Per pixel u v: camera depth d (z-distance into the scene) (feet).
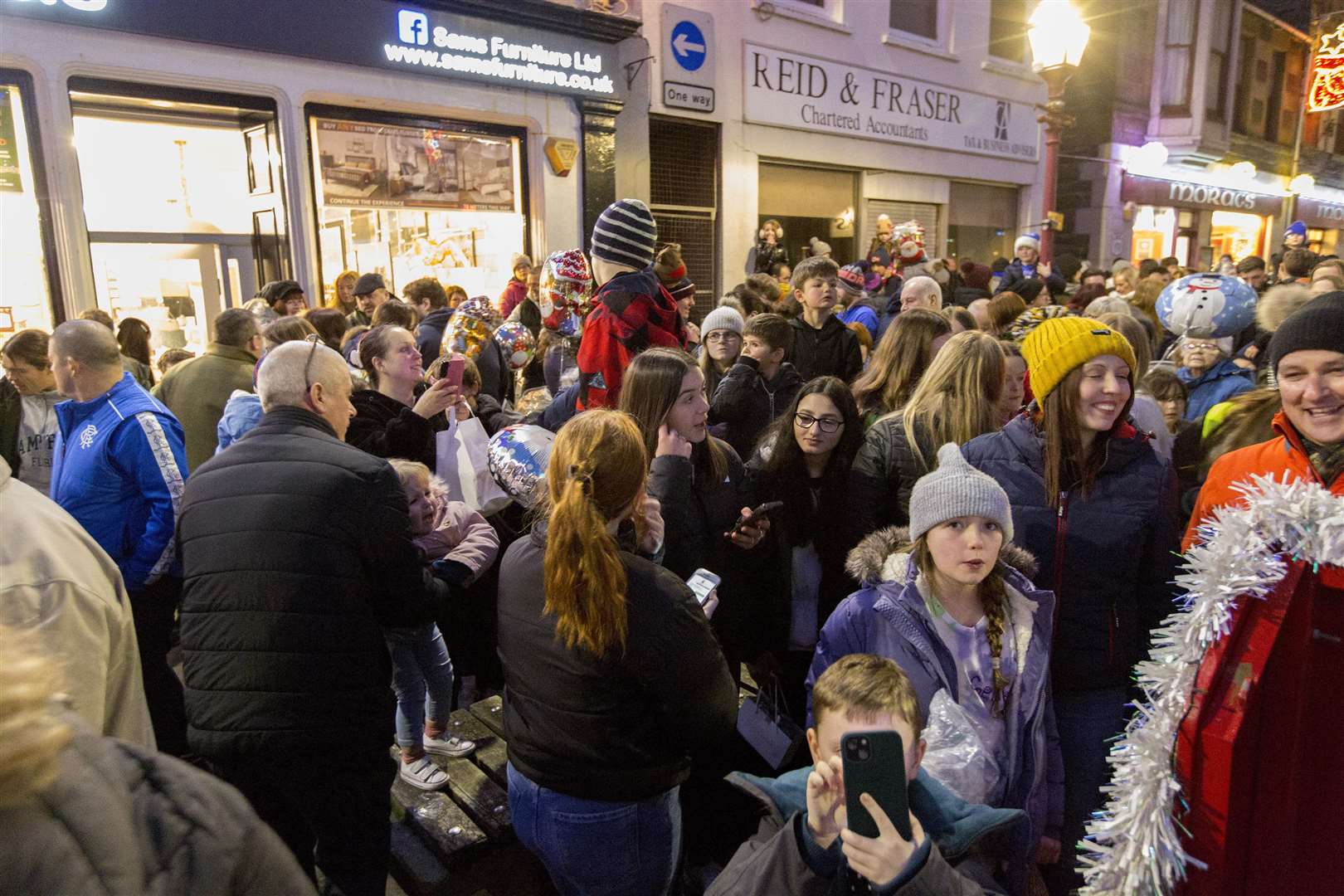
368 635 6.21
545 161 24.80
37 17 15.93
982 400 7.83
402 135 22.22
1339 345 4.98
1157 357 16.61
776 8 29.89
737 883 4.36
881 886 3.71
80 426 8.93
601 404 8.91
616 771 5.14
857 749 3.75
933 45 36.68
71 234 16.96
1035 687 5.63
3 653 2.20
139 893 2.29
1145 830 3.42
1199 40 47.62
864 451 8.08
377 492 6.18
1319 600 3.44
